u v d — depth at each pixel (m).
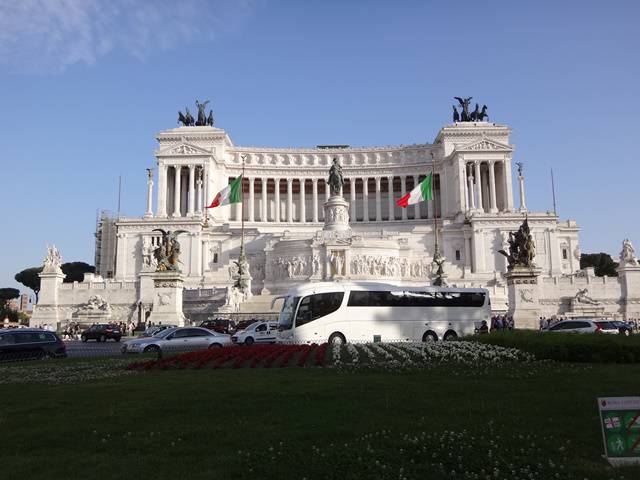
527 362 26.73
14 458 11.92
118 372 26.95
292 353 32.31
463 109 146.38
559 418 14.69
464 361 27.20
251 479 10.40
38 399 18.97
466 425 14.02
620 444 10.78
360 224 137.38
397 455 11.52
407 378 22.38
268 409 16.23
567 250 122.69
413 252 104.00
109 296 89.56
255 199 152.12
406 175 145.88
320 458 11.34
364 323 43.38
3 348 35.19
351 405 16.53
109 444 12.87
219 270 108.06
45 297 88.75
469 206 132.75
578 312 84.00
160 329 49.53
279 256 97.81
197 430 13.88
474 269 113.75
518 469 10.88
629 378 21.06
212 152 135.62
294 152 149.75
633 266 87.44
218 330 59.38
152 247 115.88
